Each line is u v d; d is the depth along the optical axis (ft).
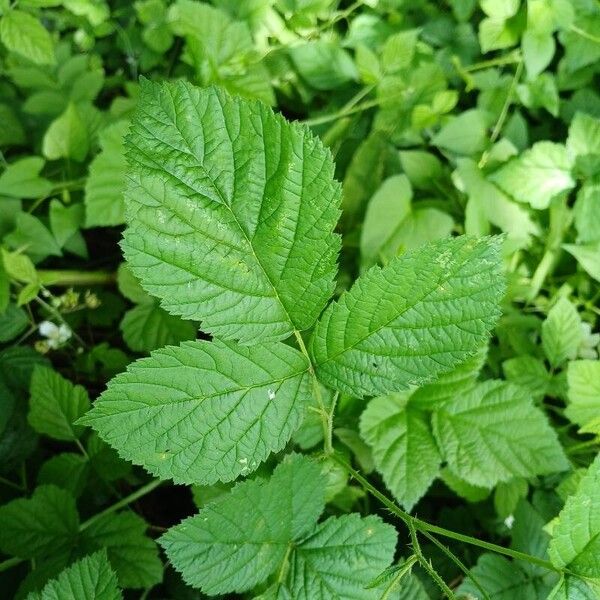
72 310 1.31
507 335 1.26
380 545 0.72
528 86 1.45
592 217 1.31
